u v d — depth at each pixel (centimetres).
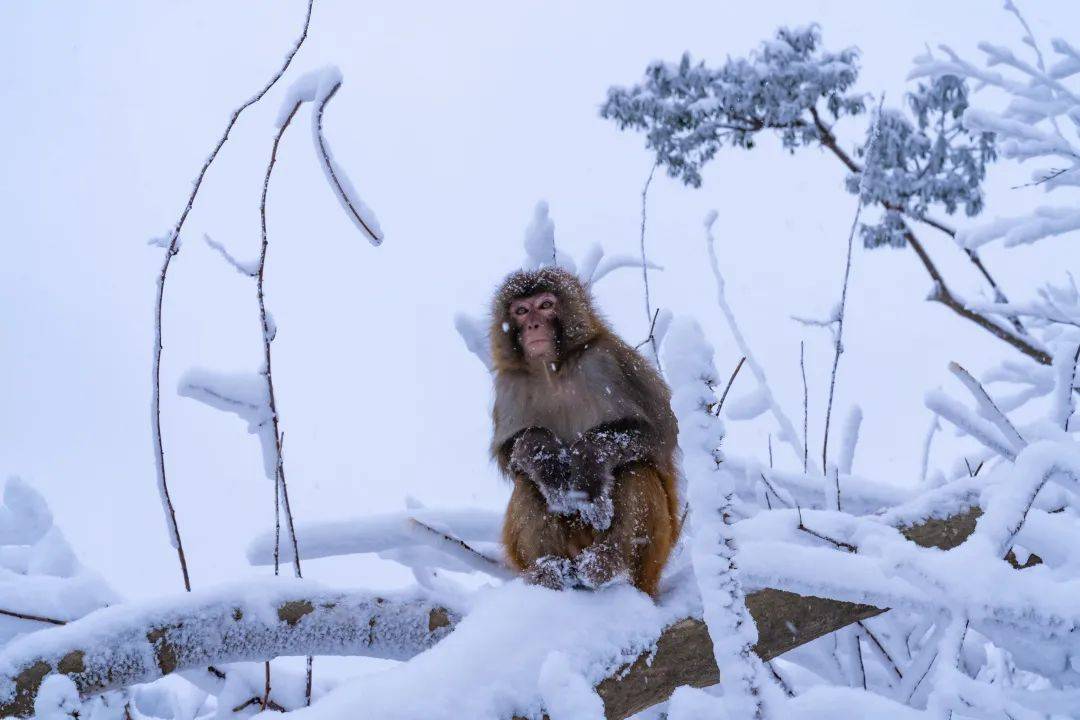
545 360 588
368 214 423
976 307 812
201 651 444
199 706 616
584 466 521
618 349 589
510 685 369
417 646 473
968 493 499
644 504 502
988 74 937
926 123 1493
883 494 639
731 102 1526
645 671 417
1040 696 479
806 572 415
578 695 332
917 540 488
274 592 458
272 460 532
